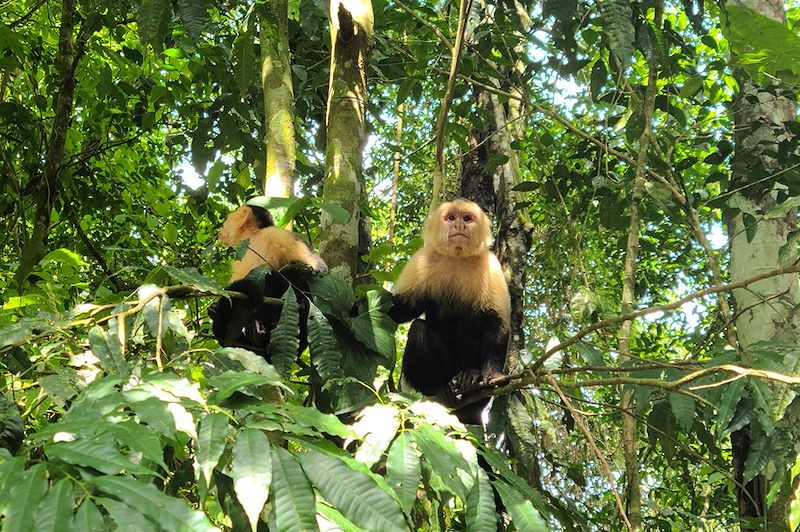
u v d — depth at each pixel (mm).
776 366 4117
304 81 8344
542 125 8461
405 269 6441
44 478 2057
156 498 2088
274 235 5617
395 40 8828
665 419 5043
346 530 2576
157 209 8789
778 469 4543
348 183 5520
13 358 3676
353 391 4598
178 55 8703
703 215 10148
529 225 8797
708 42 7184
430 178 12023
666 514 6840
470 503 3148
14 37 8070
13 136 8703
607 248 10406
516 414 5504
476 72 8281
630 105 7219
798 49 5461
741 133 7270
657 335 10141
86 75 9070
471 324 6289
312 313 4539
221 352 3533
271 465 2486
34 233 7398
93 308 3703
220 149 8336
